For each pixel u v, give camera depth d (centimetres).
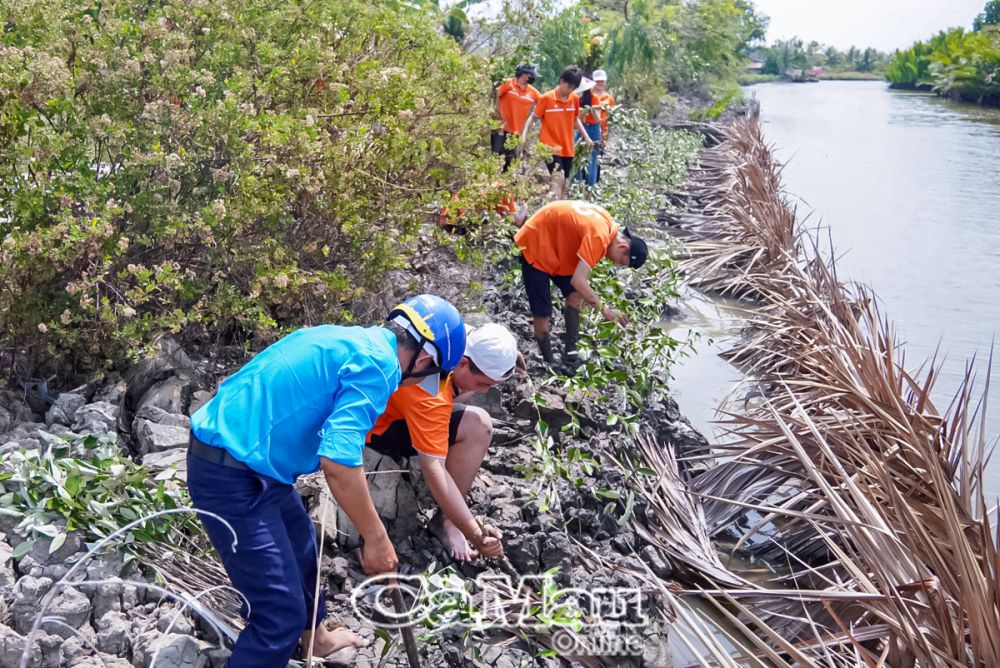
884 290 1031
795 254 1034
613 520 491
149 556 348
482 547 388
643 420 608
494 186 599
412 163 586
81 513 344
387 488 420
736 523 546
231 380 302
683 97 2922
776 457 575
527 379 568
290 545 303
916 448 500
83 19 502
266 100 544
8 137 445
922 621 392
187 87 507
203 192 496
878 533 432
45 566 329
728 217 1223
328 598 377
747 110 2992
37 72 442
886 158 2183
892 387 565
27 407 429
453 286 670
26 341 451
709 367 782
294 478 302
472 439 406
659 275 933
